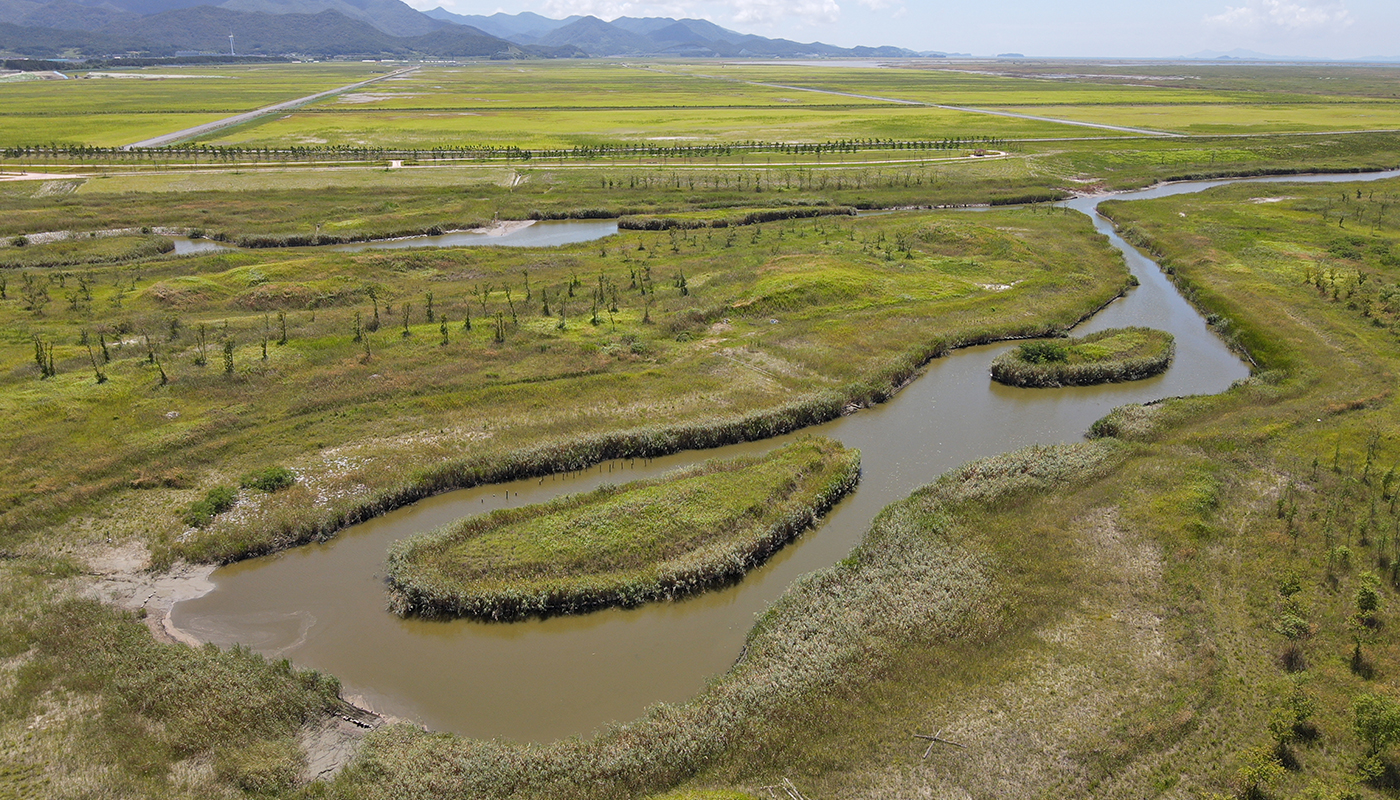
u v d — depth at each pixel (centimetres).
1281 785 1742
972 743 1889
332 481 3000
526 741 1992
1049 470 3080
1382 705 1814
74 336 4291
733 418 3472
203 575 2572
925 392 3966
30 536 2680
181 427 3325
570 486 3119
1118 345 4312
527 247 6431
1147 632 2231
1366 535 2594
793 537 2805
